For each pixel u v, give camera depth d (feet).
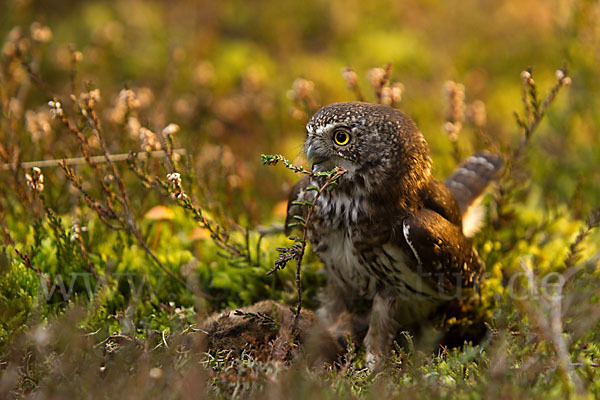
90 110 30.96
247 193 40.22
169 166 32.09
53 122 40.22
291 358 24.99
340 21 65.41
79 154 35.22
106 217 30.76
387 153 26.96
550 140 46.19
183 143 39.91
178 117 45.75
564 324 25.79
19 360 23.30
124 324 26.68
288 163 24.66
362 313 31.30
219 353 25.11
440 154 44.24
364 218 27.32
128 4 64.23
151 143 31.81
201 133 43.70
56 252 30.14
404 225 26.99
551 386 21.50
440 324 30.53
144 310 29.55
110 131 38.22
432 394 20.90
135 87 51.49
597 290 27.58
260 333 26.16
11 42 38.47
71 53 36.91
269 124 51.06
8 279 27.35
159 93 51.11
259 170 44.55
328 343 27.35
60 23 62.39
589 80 46.57
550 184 42.68
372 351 28.19
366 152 26.84
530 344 24.25
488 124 51.31
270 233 34.78
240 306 31.09
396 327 29.27
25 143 36.19
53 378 21.56
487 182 34.68
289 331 25.94
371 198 27.20
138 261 31.24
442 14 68.69
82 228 30.22
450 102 36.55
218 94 54.24
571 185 43.42
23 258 27.55
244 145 48.96
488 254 32.83
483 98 56.24
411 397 20.59
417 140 28.02
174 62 48.06
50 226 29.89
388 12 68.08
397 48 61.41
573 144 46.19
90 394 20.72
